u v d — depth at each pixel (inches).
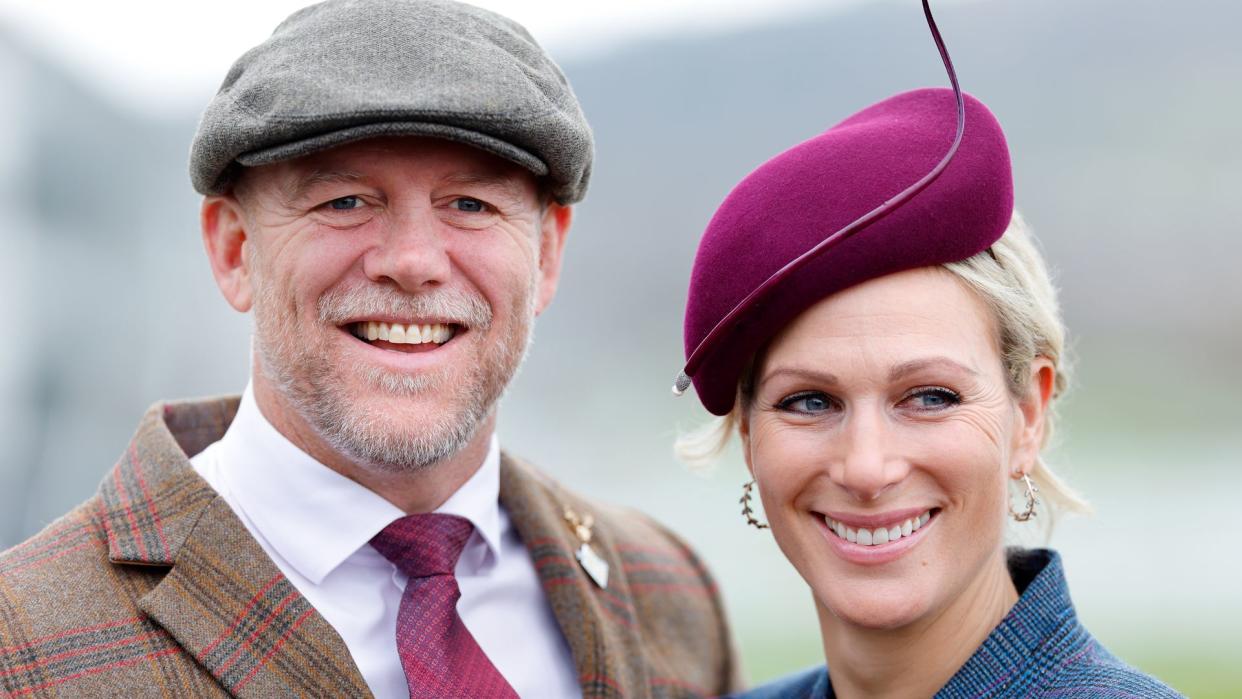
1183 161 2623.0
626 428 1524.4
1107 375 1865.2
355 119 90.0
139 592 92.2
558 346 1849.2
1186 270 2268.7
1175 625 640.4
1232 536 909.2
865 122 91.2
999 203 86.1
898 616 87.5
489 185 97.1
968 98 89.1
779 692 110.2
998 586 93.0
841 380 85.4
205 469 106.5
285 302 96.9
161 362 927.0
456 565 106.1
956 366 85.4
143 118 1373.0
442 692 93.9
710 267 90.0
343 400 96.5
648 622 120.5
